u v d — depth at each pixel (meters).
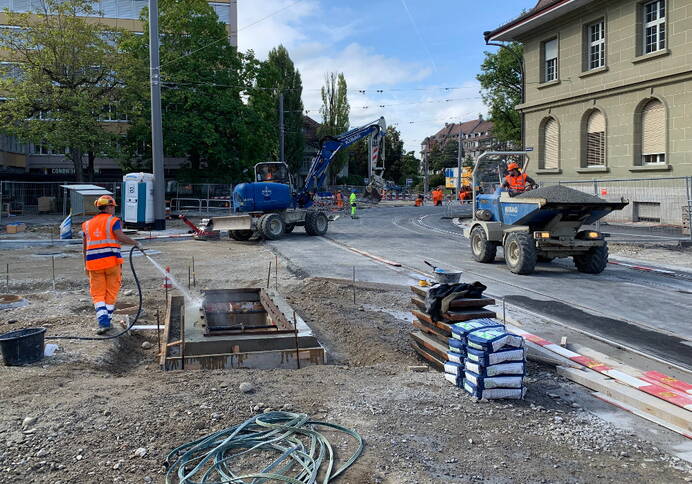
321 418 4.80
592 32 24.52
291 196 21.45
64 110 29.66
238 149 37.12
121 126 38.84
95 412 4.76
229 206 35.78
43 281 11.81
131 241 7.66
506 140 43.03
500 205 13.58
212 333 6.98
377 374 6.21
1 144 36.31
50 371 5.85
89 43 29.77
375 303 9.86
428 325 6.70
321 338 7.97
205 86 34.53
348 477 3.81
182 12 33.81
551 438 4.57
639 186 22.36
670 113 20.88
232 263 14.59
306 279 11.57
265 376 5.96
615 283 11.54
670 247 16.53
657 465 4.15
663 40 21.27
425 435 4.52
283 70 57.62
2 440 4.21
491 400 5.35
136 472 3.82
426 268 13.38
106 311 7.43
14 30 29.98
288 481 3.71
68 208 33.19
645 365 6.55
